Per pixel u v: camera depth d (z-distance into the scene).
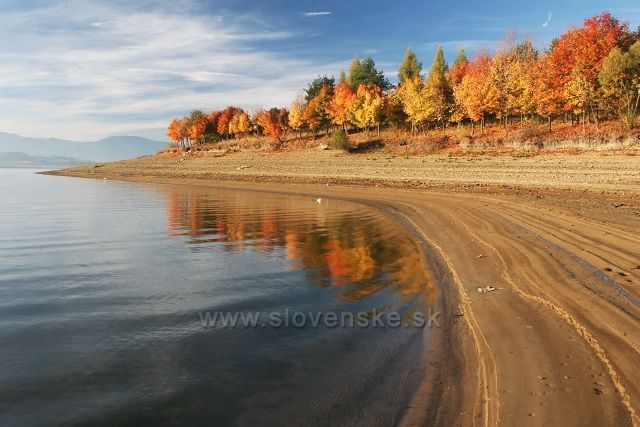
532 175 35.34
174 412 5.09
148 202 33.38
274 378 5.88
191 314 8.55
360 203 30.28
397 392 5.42
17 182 67.56
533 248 12.05
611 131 41.59
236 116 100.25
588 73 43.00
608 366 5.44
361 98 69.38
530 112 51.78
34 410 5.18
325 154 64.44
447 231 16.59
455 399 5.14
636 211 18.47
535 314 7.42
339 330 7.58
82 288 10.57
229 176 59.34
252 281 10.95
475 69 58.53
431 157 50.81
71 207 30.48
